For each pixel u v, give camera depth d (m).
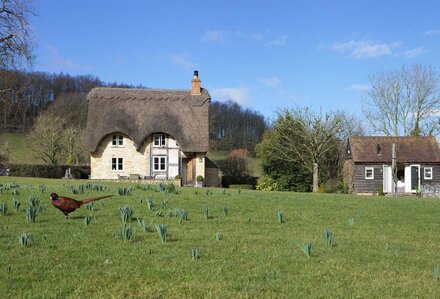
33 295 5.53
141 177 43.75
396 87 54.66
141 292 5.78
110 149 45.31
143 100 47.09
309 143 45.41
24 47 34.38
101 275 6.38
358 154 47.94
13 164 48.75
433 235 10.83
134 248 7.96
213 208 13.59
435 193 41.16
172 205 13.83
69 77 108.06
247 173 52.72
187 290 5.89
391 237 10.28
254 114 92.44
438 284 6.45
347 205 15.92
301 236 9.81
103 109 46.44
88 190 16.92
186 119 46.16
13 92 39.38
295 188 46.75
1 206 10.90
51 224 10.00
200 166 45.50
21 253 7.39
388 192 47.47
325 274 6.80
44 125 60.75
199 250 8.01
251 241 9.04
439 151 48.56
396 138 49.72
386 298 5.78
